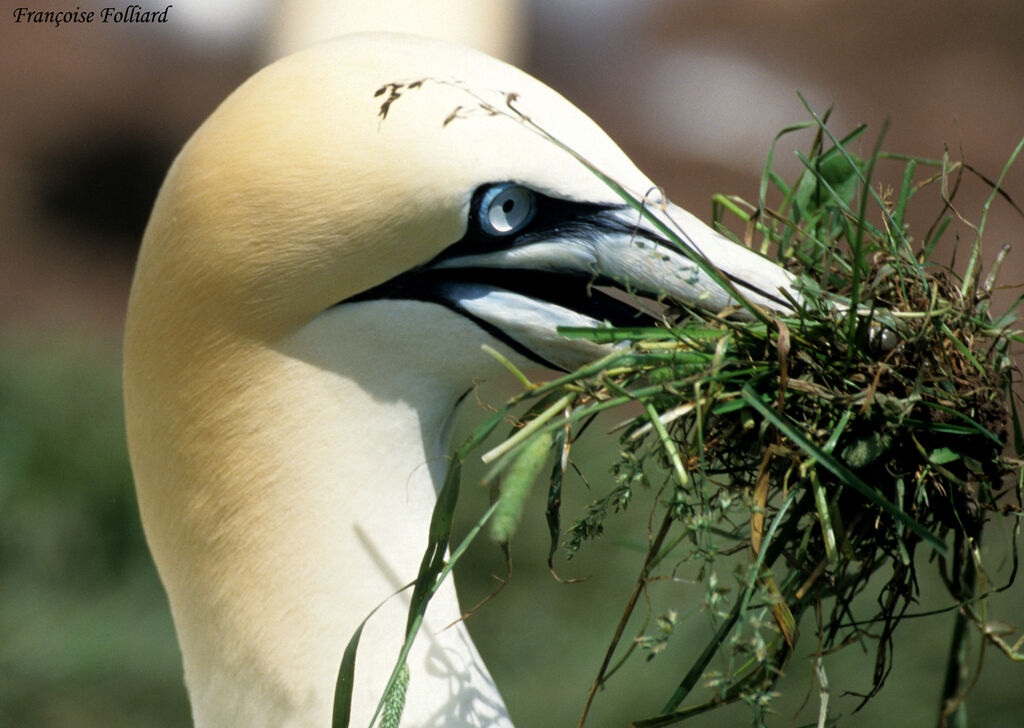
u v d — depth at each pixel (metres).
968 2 24.53
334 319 4.61
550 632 10.55
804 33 23.73
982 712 9.30
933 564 10.03
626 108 22.25
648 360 4.44
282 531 4.74
